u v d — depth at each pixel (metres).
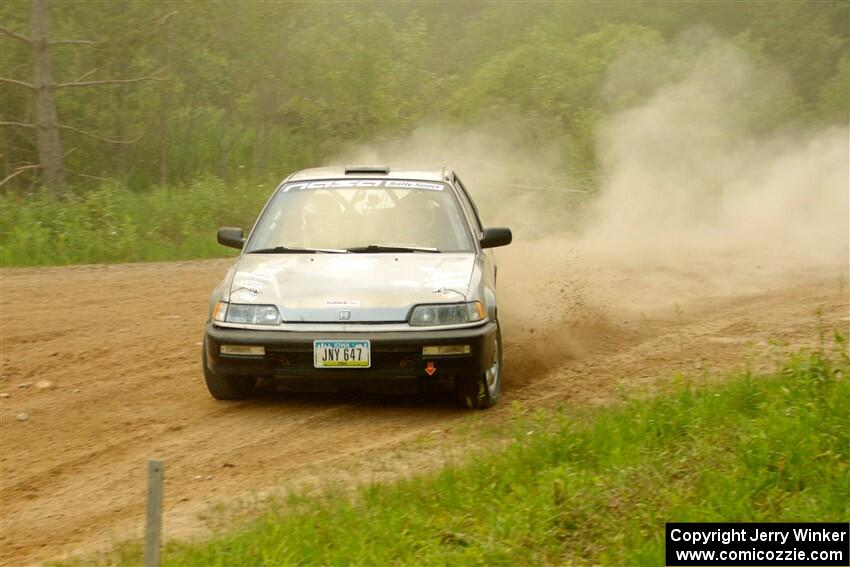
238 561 12.38
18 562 13.56
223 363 19.22
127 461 17.45
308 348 18.77
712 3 113.62
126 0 65.62
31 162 66.50
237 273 20.41
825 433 15.15
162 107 70.12
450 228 21.75
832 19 109.38
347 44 78.19
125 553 13.17
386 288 19.27
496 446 17.05
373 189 22.52
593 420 17.69
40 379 23.23
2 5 62.72
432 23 123.12
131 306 32.81
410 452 17.23
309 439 18.33
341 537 12.95
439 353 18.77
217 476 16.52
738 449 14.73
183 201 56.03
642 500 13.65
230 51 72.62
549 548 12.66
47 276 39.22
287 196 22.64
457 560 12.20
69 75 65.50
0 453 18.05
